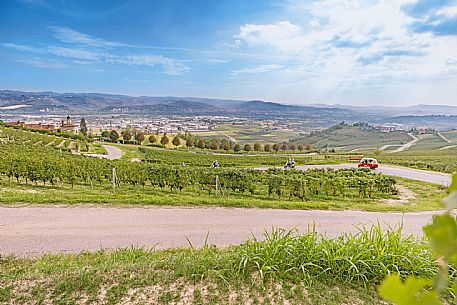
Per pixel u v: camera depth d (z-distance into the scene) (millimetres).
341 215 11102
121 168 17297
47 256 6320
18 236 7543
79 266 5602
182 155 54531
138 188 16828
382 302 4477
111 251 6773
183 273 5184
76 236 7723
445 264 476
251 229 8984
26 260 6141
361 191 17906
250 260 5266
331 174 21391
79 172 16750
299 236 5773
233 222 9555
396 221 10570
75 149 51781
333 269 5094
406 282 494
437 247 473
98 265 5574
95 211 9883
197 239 7961
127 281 4980
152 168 17000
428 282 492
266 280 4969
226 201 11648
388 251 5188
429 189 20281
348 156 53656
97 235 7871
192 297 4625
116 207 10406
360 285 4848
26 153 23688
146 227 8664
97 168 17312
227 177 16562
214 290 4773
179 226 8906
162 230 8500
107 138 84938
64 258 6203
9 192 11406
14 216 9023
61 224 8539
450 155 63344
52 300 4512
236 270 5219
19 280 4988
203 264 5371
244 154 70062
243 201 11789
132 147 70438
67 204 10375
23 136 49344
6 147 28297
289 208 11625
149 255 6301
